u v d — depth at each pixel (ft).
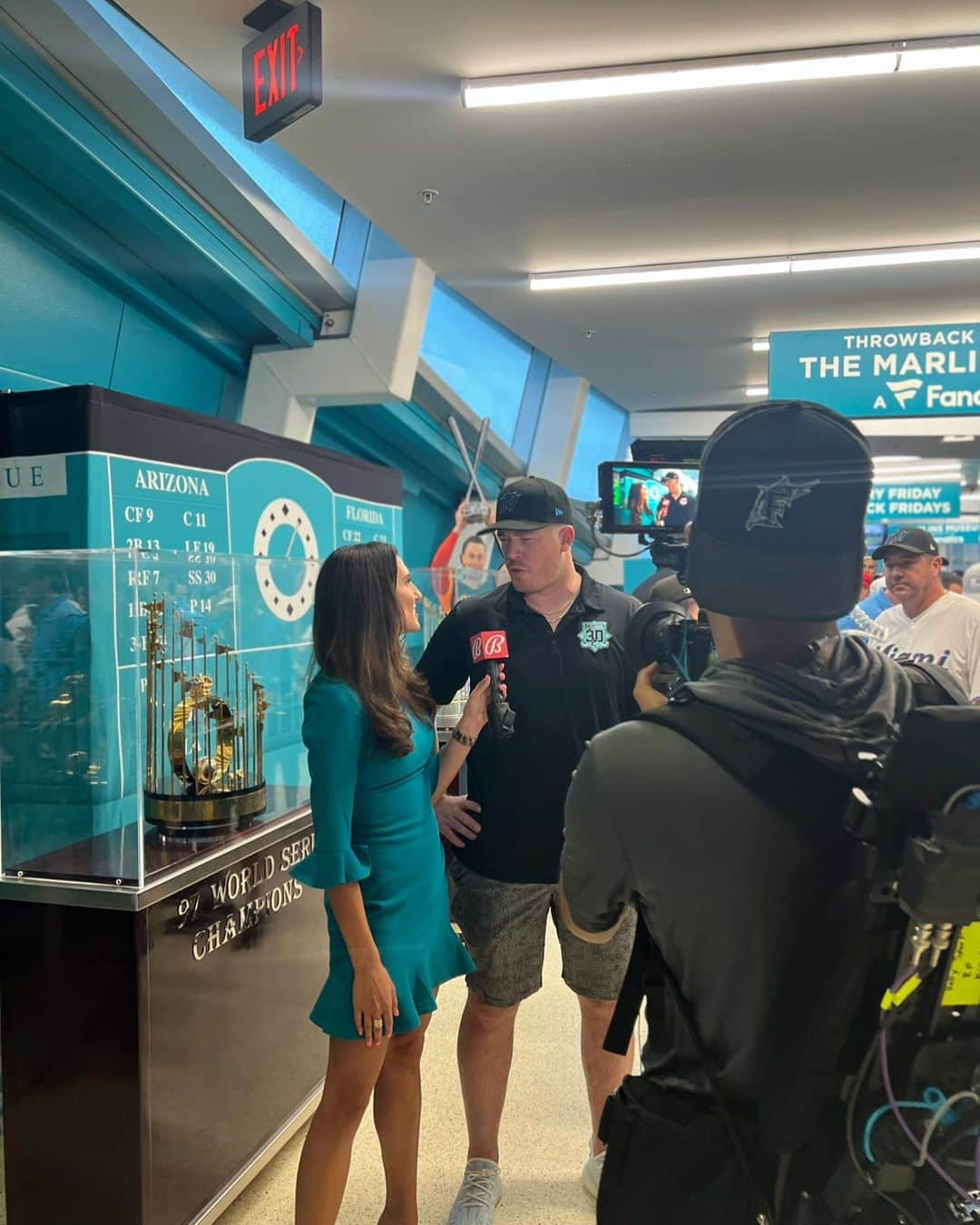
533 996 8.23
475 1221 5.35
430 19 3.52
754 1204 2.19
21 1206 5.14
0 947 5.12
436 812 5.70
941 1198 2.10
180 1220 5.17
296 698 7.19
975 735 1.88
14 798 5.34
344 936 4.54
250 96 4.29
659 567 2.79
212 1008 5.49
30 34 6.07
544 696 5.33
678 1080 2.38
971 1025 2.08
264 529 8.56
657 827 2.17
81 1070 4.99
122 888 4.87
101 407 6.63
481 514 9.41
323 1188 4.79
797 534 2.11
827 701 2.08
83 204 8.07
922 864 1.88
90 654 5.38
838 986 2.06
